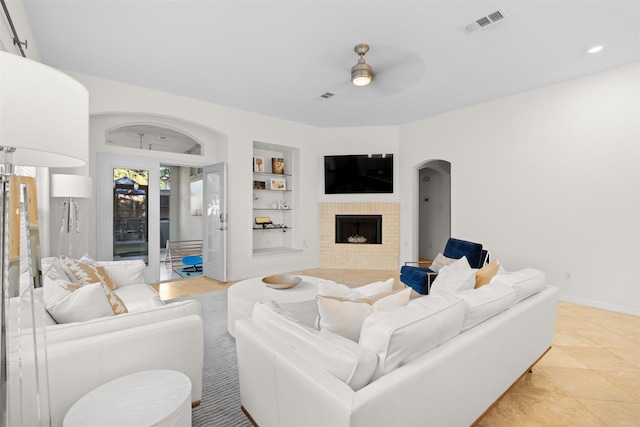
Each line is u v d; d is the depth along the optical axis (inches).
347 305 56.7
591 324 126.4
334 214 243.1
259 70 146.6
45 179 132.0
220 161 206.4
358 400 37.6
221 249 197.5
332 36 117.1
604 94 144.5
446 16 104.6
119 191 180.5
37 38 119.8
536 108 165.6
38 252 44.9
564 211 156.8
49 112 33.8
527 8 100.4
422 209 304.0
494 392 63.8
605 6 99.3
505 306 69.1
